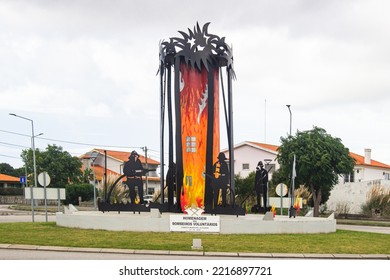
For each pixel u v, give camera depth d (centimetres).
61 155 6372
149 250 1270
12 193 6719
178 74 2055
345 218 4106
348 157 4147
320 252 1317
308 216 2178
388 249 1430
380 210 3962
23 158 6431
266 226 1667
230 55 2095
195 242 1309
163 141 2200
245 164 5722
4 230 1630
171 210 2031
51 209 4347
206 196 1977
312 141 4084
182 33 2053
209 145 2008
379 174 6475
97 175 6656
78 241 1384
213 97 2034
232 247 1341
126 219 1648
